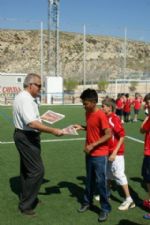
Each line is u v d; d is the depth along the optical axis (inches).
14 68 4995.1
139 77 2469.2
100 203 226.7
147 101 230.8
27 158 228.8
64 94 1827.0
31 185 230.2
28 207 232.1
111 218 226.1
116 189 281.9
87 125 223.0
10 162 378.0
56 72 1834.4
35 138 229.3
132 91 2228.1
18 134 227.5
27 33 5772.6
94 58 5246.1
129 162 382.0
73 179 313.1
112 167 242.1
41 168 232.1
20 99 224.5
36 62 5167.3
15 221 221.1
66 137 558.9
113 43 5728.3
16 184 297.6
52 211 238.1
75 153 430.3
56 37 1841.8
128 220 223.1
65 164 370.0
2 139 542.3
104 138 216.2
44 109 1219.9
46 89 1656.0
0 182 303.3
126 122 834.8
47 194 272.5
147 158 232.7
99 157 220.2
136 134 608.7
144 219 225.5
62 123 781.3
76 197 266.2
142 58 5561.0
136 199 261.6
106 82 2368.4
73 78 3496.6
